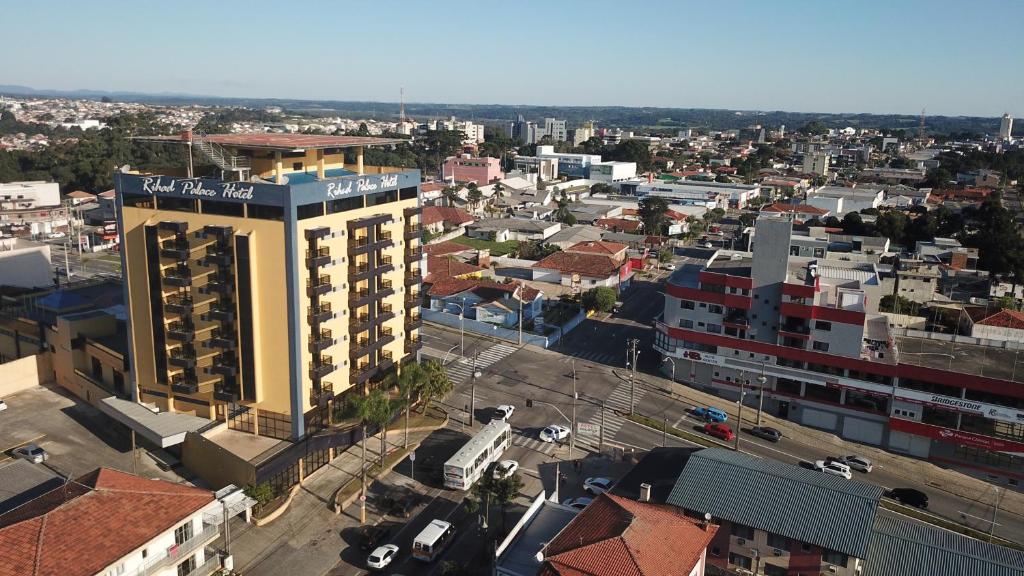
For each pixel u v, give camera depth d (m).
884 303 142.75
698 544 59.62
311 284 83.06
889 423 99.00
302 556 71.12
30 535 52.97
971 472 95.06
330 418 89.75
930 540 64.75
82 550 52.91
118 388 97.12
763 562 65.25
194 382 87.50
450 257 184.12
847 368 101.75
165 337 87.62
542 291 162.50
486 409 104.62
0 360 117.12
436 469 87.12
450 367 120.06
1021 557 62.78
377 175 92.69
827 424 104.62
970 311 128.38
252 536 73.56
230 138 90.62
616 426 100.69
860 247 176.25
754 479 70.00
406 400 91.75
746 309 109.25
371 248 91.25
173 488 61.91
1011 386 91.12
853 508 65.62
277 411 84.50
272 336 82.88
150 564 56.09
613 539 56.59
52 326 104.75
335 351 88.31
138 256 87.62
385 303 97.50
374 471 86.31
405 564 70.12
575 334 138.75
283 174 93.88
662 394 112.06
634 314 153.38
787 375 105.81
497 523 76.38
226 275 82.62
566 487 84.31
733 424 103.62
